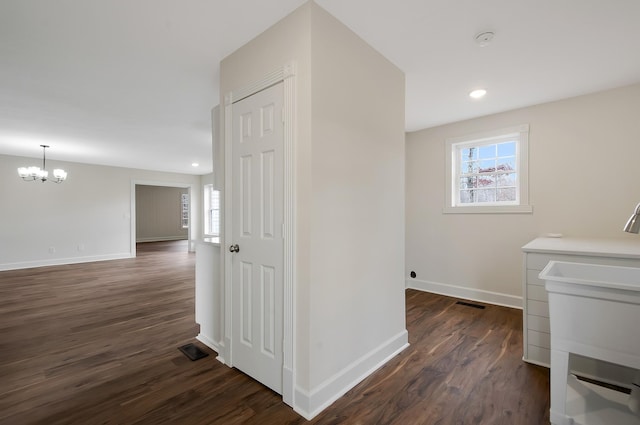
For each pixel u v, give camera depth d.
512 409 1.78
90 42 2.11
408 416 1.73
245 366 2.15
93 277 5.45
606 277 1.89
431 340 2.71
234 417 1.73
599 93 2.98
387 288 2.38
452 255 4.00
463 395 1.92
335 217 1.88
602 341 1.49
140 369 2.26
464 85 2.83
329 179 1.83
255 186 2.04
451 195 4.00
